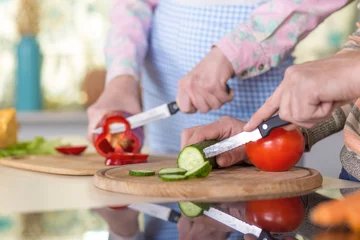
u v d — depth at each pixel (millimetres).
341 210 604
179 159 1174
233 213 828
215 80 1407
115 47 1758
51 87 3441
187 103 1430
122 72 1703
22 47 3238
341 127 1286
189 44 1655
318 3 1421
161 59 1789
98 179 1138
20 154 1671
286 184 1025
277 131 1143
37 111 3254
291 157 1142
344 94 955
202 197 990
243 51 1416
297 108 995
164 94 1821
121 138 1539
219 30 1598
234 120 1289
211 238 699
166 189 1015
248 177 1096
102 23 3480
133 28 1783
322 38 3271
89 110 1604
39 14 3438
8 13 3451
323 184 1132
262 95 1624
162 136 1860
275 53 1438
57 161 1498
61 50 3471
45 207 959
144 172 1141
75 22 3471
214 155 1170
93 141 1582
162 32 1759
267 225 746
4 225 735
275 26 1412
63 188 1157
